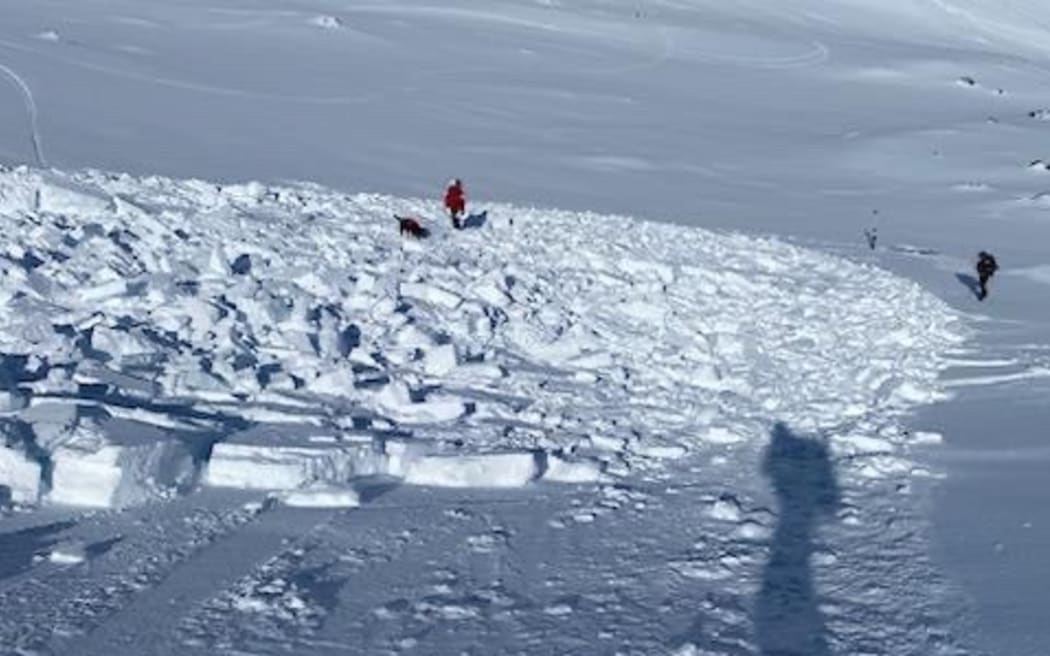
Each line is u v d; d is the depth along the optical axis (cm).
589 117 5966
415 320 1700
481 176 3844
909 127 7100
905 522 958
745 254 2586
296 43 6794
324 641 682
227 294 1592
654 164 4866
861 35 12088
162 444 927
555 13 9750
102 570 764
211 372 1258
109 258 1694
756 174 5084
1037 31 13750
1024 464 1156
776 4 12800
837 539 917
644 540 905
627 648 691
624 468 1144
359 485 1008
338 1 8688
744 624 734
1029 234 4100
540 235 2453
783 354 1794
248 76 5450
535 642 695
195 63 5566
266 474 966
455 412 1267
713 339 1881
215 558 800
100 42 5619
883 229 3934
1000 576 810
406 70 6519
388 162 3844
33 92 4056
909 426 1345
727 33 10400
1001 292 2558
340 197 2527
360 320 1652
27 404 1022
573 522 941
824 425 1372
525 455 1066
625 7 10806
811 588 803
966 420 1368
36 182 1995
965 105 8612
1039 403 1452
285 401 1216
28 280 1495
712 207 3994
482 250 2241
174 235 1903
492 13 9225
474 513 948
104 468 887
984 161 6031
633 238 2566
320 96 5259
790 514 991
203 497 927
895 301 2231
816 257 2659
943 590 787
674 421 1377
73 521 847
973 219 4397
